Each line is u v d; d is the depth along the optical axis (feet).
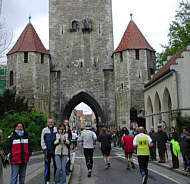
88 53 122.72
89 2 126.93
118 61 115.55
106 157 41.75
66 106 119.24
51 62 122.31
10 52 114.52
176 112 66.33
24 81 110.32
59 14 126.52
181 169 36.94
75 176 34.81
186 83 67.36
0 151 21.71
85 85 120.57
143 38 117.70
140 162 28.22
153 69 116.16
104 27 124.77
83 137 35.65
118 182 29.40
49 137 27.45
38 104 110.32
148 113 97.04
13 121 73.46
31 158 60.39
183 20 106.32
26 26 120.06
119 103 113.50
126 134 40.78
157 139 46.03
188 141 33.78
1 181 20.95
